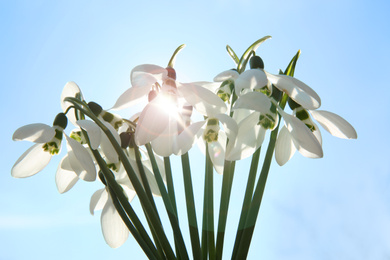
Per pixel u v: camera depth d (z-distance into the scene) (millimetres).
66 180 302
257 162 274
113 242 296
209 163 278
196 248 267
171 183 283
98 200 302
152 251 265
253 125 278
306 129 266
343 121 278
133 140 290
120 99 274
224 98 284
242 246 262
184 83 270
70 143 274
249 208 267
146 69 264
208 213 270
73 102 273
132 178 265
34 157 288
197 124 274
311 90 264
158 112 270
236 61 310
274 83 274
